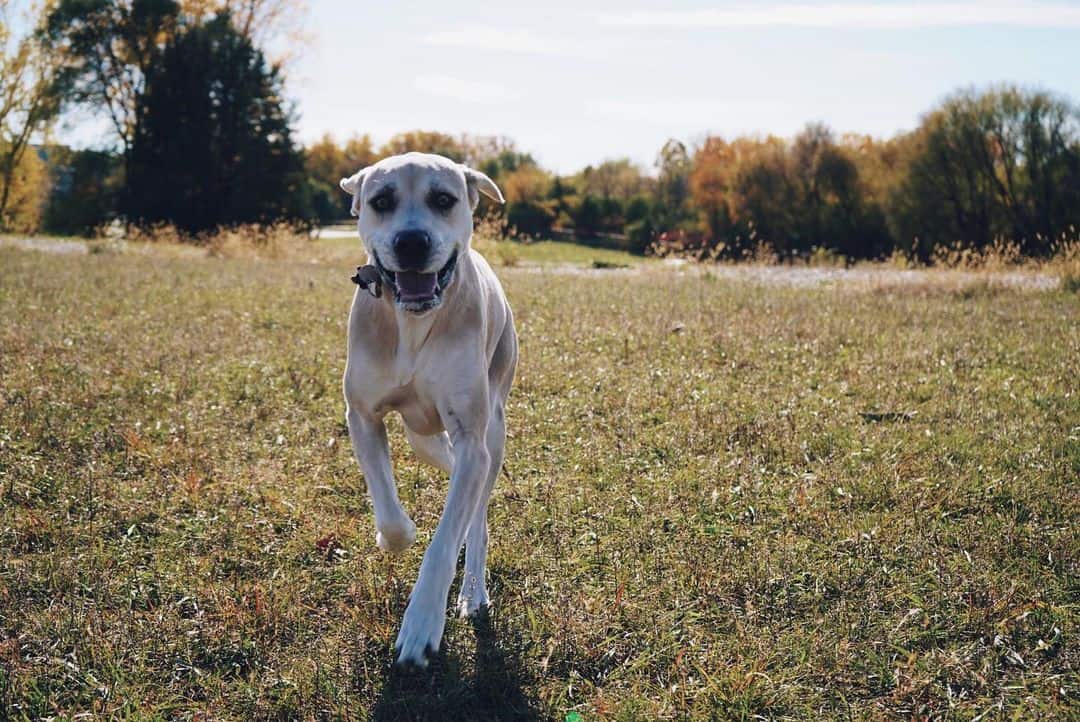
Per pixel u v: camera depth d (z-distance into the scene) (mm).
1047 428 6371
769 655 3734
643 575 4438
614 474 5719
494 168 75812
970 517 5020
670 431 6512
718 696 3471
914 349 9039
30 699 3473
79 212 44500
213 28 39781
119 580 4348
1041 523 4957
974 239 35812
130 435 6117
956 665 3664
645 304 12219
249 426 6633
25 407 6699
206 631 3918
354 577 4453
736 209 48406
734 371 8312
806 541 4777
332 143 84188
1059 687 3562
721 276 18312
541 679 3668
